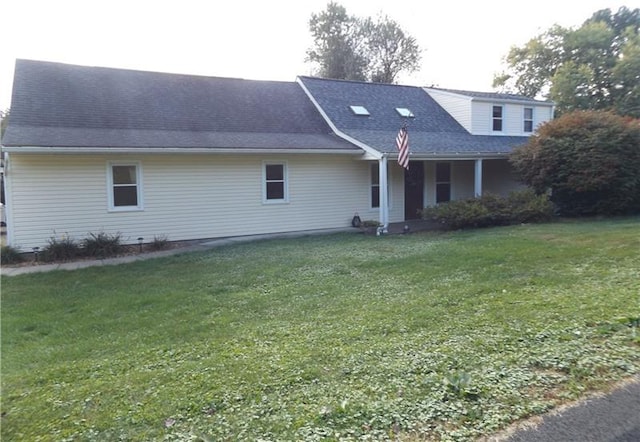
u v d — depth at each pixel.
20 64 11.91
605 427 2.40
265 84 15.53
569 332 3.72
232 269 7.70
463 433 2.38
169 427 2.61
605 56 28.84
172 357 3.79
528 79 31.91
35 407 2.97
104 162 10.31
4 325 4.97
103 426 2.67
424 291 5.59
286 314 4.97
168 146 10.16
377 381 3.05
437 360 3.33
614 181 12.50
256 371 3.34
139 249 10.35
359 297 5.53
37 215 9.77
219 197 11.71
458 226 12.25
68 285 6.96
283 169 12.55
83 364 3.74
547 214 12.44
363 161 13.74
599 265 6.35
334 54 35.09
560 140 12.88
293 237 11.73
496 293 5.22
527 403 2.64
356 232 12.52
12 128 9.70
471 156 13.41
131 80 13.11
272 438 2.42
